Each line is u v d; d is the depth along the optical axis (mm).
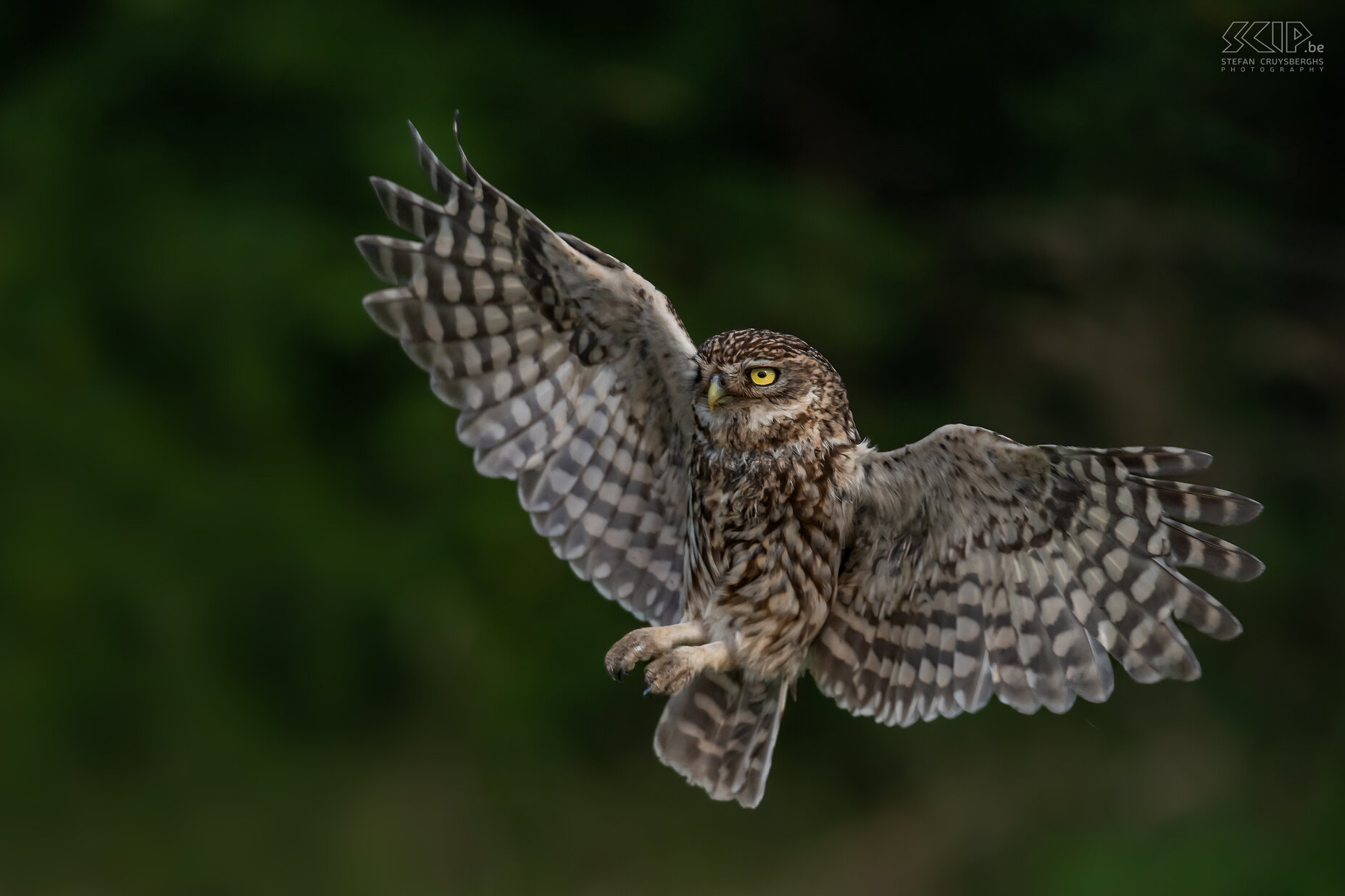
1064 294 16672
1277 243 16969
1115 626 6527
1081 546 6539
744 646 7027
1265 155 16609
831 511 7070
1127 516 6324
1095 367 16453
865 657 7180
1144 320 16531
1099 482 6312
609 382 7391
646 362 7371
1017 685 6734
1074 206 16406
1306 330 16953
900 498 6969
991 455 6473
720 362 7219
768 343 7254
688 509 7445
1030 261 16562
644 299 7164
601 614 14961
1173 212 16438
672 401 7473
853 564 7188
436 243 6949
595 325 7270
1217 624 6305
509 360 7227
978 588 6855
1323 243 17047
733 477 7199
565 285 7160
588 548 7473
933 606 6992
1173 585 6352
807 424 7160
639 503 7535
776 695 7172
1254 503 6059
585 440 7406
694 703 7172
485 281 7078
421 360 7078
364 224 14070
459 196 6902
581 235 13898
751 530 7145
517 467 7305
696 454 7352
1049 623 6668
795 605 7082
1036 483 6496
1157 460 6109
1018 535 6684
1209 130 16188
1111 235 16438
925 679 7012
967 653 6898
